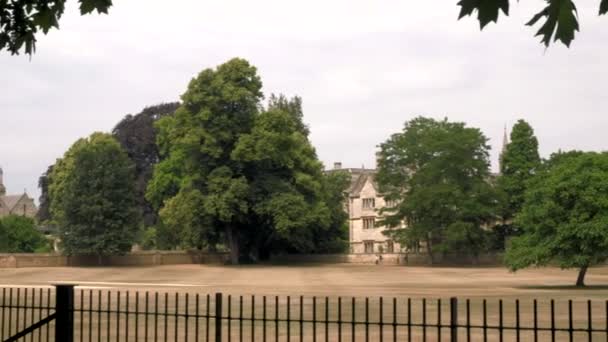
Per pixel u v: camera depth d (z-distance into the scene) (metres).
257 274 68.75
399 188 102.06
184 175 101.94
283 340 19.08
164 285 47.91
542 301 33.38
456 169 95.88
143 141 116.56
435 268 86.00
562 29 4.95
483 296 36.59
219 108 90.69
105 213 87.75
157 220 114.56
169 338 19.02
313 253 111.81
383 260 104.75
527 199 47.53
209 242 97.25
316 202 94.75
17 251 100.81
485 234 95.94
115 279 59.72
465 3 4.91
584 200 43.59
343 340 19.23
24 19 8.27
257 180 92.25
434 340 19.47
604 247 44.31
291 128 93.56
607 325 9.21
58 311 10.95
